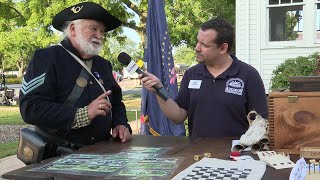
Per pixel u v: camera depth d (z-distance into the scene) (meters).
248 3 9.84
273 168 1.68
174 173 1.64
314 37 9.39
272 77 8.50
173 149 2.16
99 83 2.62
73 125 2.32
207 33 2.67
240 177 1.55
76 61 2.54
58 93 2.48
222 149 2.13
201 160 1.81
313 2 9.34
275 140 1.91
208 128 2.74
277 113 1.90
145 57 4.90
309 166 1.58
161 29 4.80
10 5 17.69
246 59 9.92
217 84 2.74
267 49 9.76
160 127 4.67
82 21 2.51
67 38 2.58
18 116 14.85
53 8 14.03
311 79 1.90
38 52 2.48
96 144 2.42
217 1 14.89
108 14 2.57
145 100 4.73
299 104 1.88
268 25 9.77
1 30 18.84
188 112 2.88
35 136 2.40
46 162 1.90
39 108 2.32
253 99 2.72
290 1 9.57
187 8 14.91
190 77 2.86
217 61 2.74
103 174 1.65
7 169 6.44
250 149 2.01
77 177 1.63
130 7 16.16
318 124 1.85
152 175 1.62
